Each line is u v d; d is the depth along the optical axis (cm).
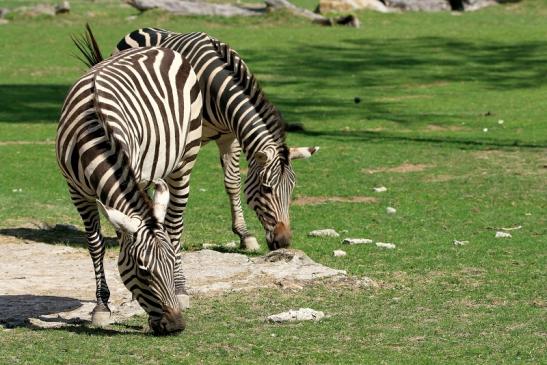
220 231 1814
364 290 1342
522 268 1473
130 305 1252
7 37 5431
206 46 1532
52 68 4547
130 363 1011
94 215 1151
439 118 3331
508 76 4366
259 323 1174
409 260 1530
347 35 5581
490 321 1184
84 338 1104
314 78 4325
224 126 1534
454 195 2125
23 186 2244
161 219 1030
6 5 7494
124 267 1031
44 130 3100
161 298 1028
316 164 2514
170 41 1585
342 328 1151
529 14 6269
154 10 6106
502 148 2734
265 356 1038
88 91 1126
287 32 5647
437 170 2428
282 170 1467
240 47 5172
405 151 2703
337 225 1839
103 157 1063
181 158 1261
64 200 2088
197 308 1246
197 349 1059
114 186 1051
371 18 6106
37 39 5384
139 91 1180
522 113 3406
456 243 1655
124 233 1017
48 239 1741
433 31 5716
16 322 1186
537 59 4828
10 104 3609
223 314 1215
